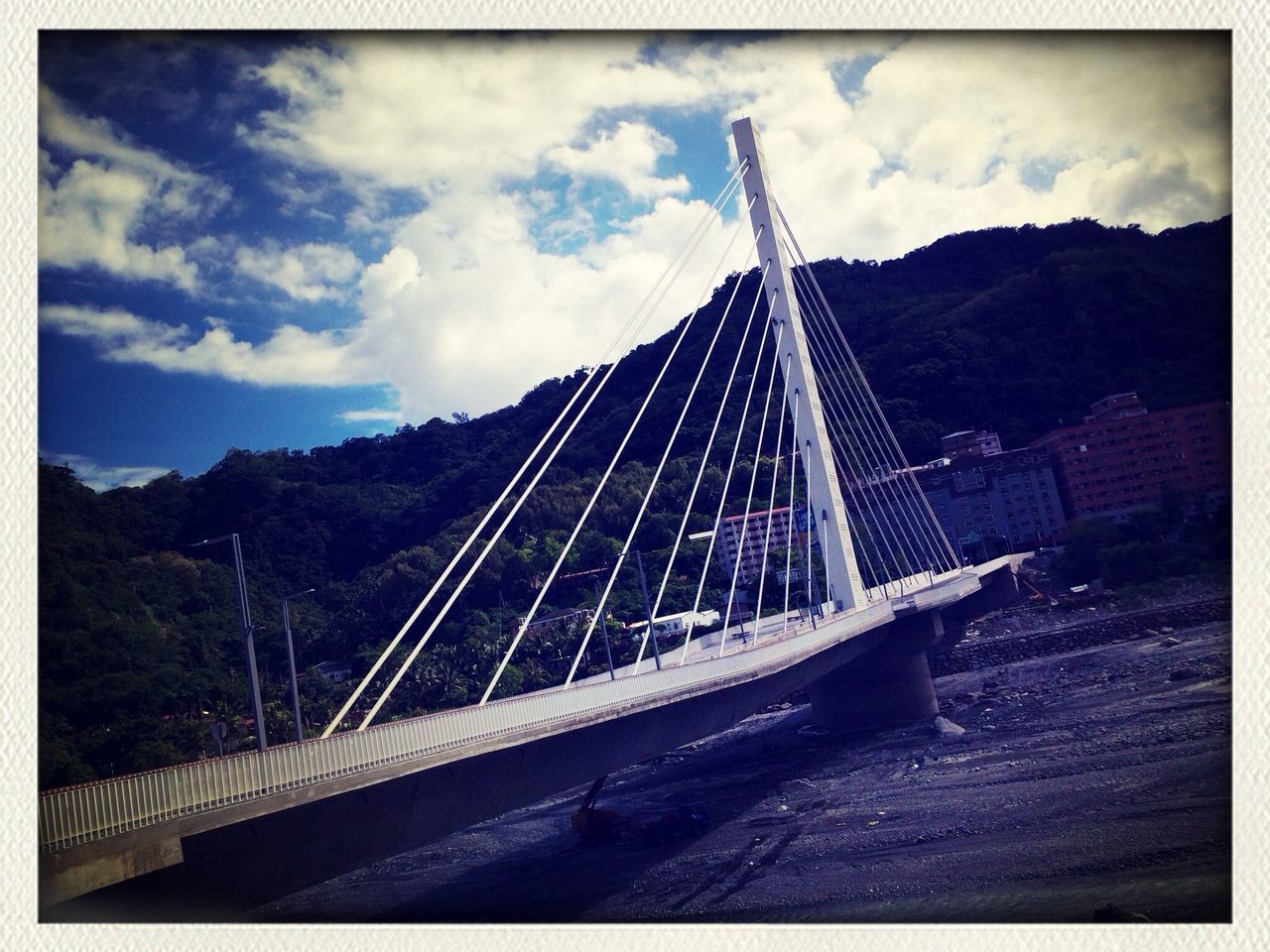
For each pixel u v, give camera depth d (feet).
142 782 55.62
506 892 124.98
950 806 145.07
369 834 68.90
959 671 263.08
